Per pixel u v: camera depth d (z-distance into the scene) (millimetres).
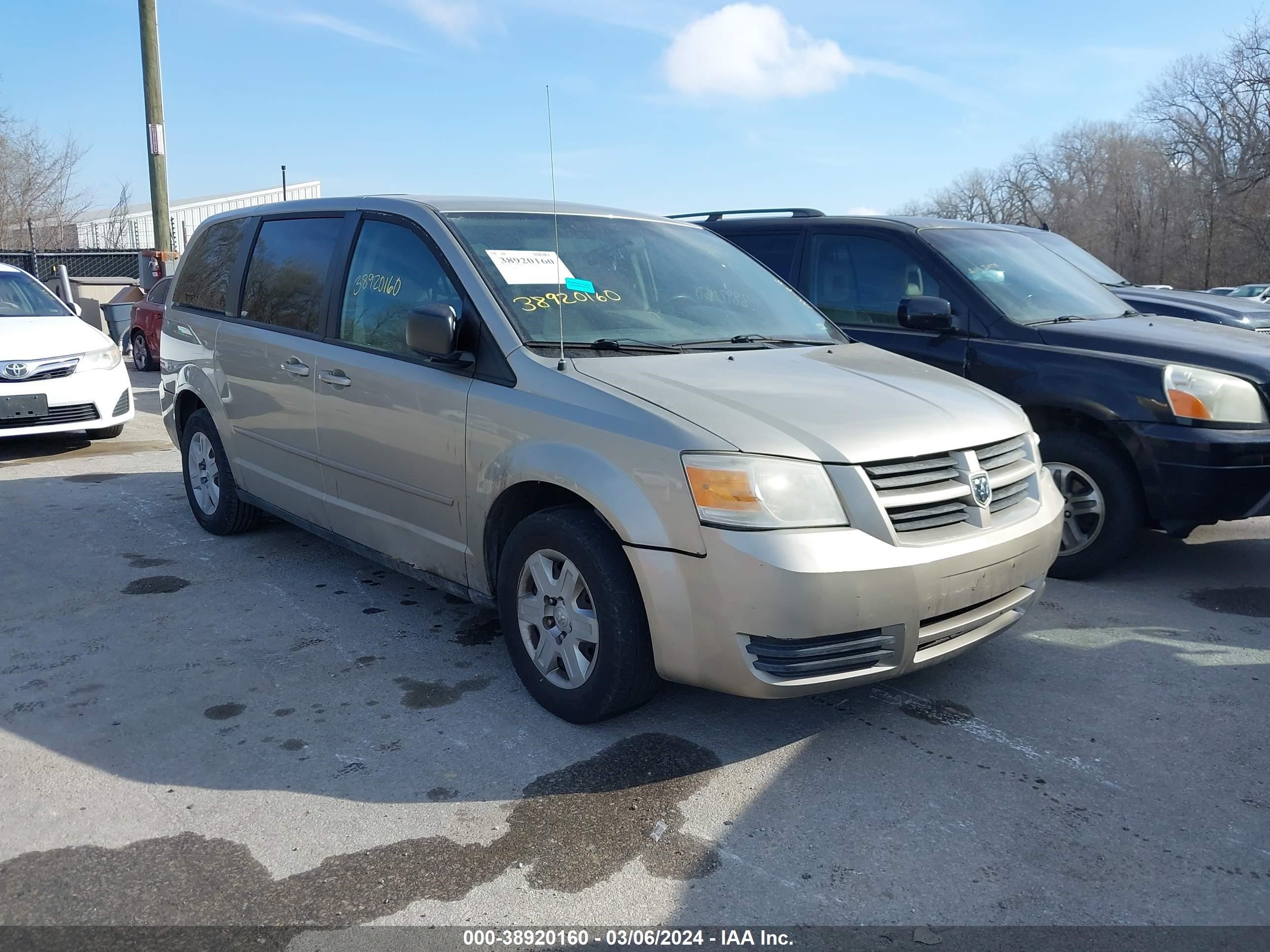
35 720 3469
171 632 4289
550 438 3332
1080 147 70625
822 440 3059
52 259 23047
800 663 2934
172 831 2809
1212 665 3973
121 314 16156
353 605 4648
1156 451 4586
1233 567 5258
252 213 5340
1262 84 50562
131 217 41094
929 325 5199
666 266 4410
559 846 2742
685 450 2988
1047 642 4219
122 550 5469
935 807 2947
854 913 2469
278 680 3820
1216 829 2838
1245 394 4566
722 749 3289
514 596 3553
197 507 5832
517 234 4109
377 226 4324
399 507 4066
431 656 4059
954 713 3561
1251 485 4516
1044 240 8234
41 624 4363
